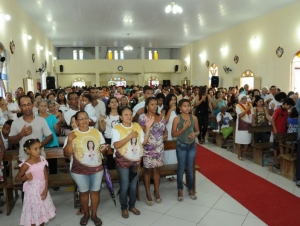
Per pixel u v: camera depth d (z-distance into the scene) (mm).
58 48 22922
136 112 4414
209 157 6211
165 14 11320
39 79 13508
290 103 5148
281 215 3521
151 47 22953
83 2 9602
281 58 10469
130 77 24266
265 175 5020
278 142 5309
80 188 3184
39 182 3025
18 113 6176
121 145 3285
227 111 7508
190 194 4078
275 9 10594
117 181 4184
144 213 3631
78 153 3102
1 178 3674
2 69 7438
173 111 4469
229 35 14398
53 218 3527
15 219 3523
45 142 3518
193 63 19797
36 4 9625
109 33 15805
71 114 4840
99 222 3307
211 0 9406
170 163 4516
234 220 3420
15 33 8859
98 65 21547
